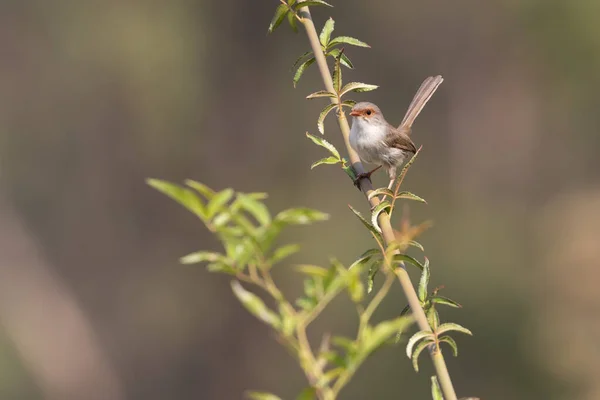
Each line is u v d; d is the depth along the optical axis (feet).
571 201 79.10
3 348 78.02
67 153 81.10
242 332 78.38
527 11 80.69
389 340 9.89
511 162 82.84
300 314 9.89
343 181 74.38
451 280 63.41
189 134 81.56
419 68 82.28
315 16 80.69
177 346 79.36
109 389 79.82
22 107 80.84
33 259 80.43
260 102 82.94
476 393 59.26
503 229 72.69
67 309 80.43
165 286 80.43
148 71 80.43
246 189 80.89
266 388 75.97
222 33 83.51
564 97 82.07
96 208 81.76
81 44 80.43
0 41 80.12
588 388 59.06
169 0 82.48
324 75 11.82
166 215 81.61
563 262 68.28
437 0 81.30
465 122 83.35
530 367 59.98
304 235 67.51
